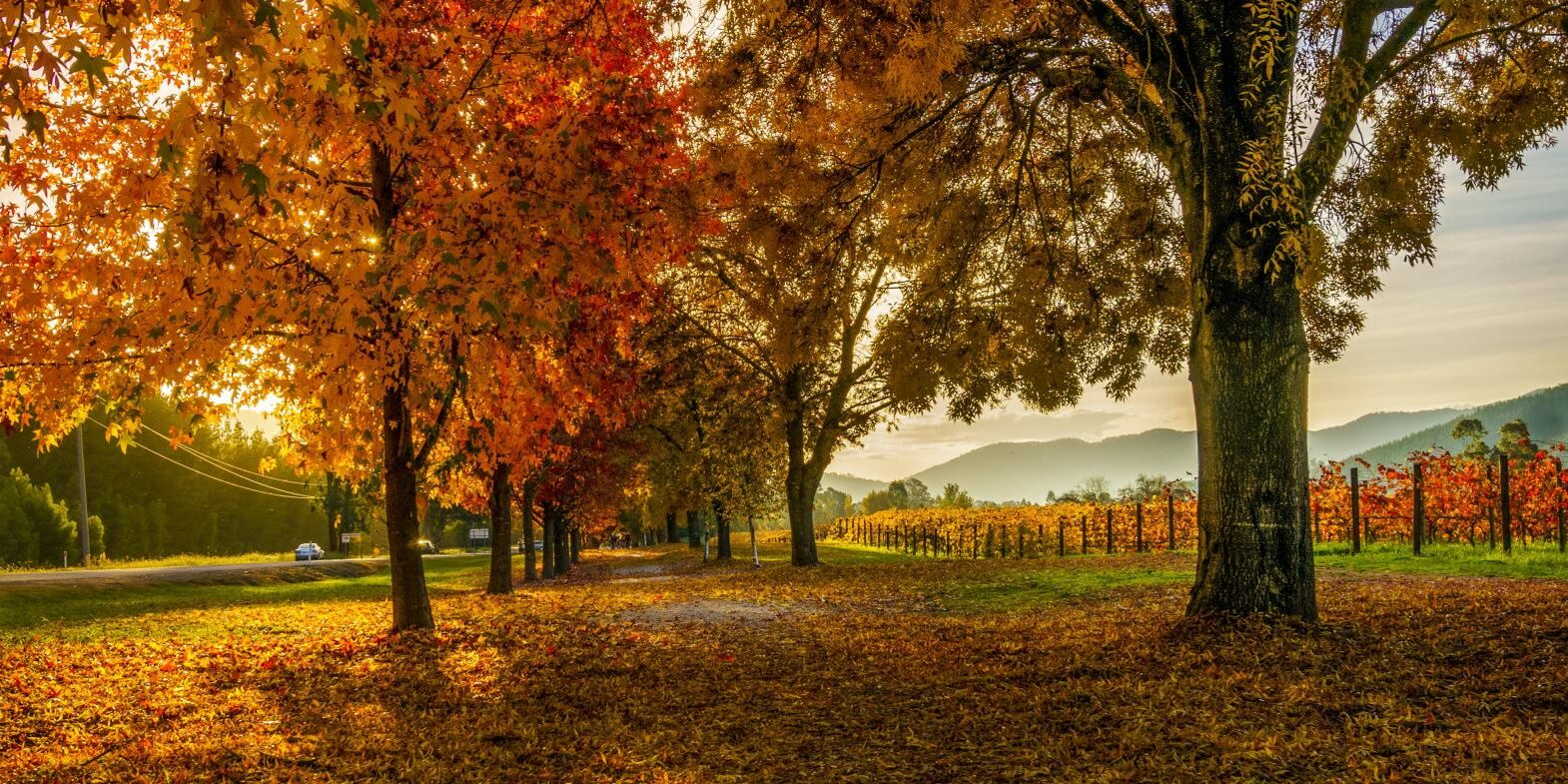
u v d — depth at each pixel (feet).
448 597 63.16
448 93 27.76
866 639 33.30
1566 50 29.04
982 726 19.94
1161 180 37.86
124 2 13.88
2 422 29.94
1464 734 15.89
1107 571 50.34
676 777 17.90
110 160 29.01
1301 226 23.35
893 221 37.14
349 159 32.50
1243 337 24.80
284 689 26.66
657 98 32.65
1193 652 23.04
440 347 30.94
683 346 75.15
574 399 38.73
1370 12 25.27
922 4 23.21
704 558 114.93
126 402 30.48
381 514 223.71
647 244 31.14
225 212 17.24
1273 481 24.47
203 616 49.67
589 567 121.49
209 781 17.72
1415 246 32.81
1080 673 23.18
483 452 41.55
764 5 25.07
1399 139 32.04
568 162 27.04
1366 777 14.64
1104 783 15.70
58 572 97.40
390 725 22.48
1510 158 30.89
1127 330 39.09
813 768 18.19
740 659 30.73
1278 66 24.52
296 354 28.04
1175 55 26.35
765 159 30.40
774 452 92.84
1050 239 39.17
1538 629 21.34
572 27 29.58
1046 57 30.35
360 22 15.25
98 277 27.07
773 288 33.01
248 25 13.01
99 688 26.30
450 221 26.35
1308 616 24.23
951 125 34.63
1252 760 15.92
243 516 341.00
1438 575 36.58
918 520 140.87
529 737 21.29
